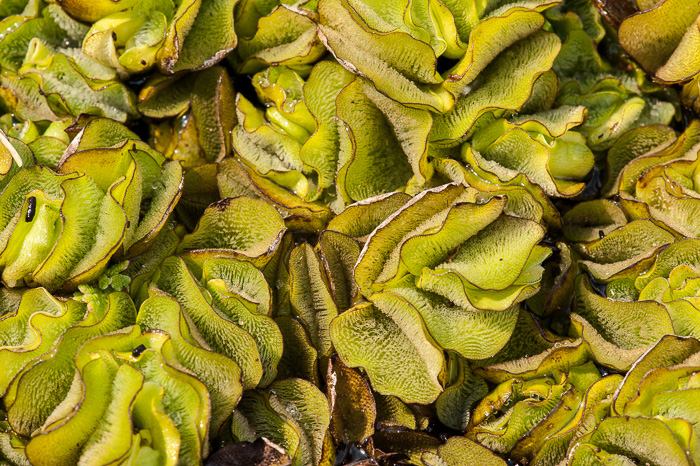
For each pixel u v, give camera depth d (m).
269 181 0.37
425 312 0.35
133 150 0.36
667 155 0.37
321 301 0.36
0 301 0.35
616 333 0.36
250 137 0.37
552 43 0.37
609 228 0.37
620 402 0.34
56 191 0.36
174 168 0.36
